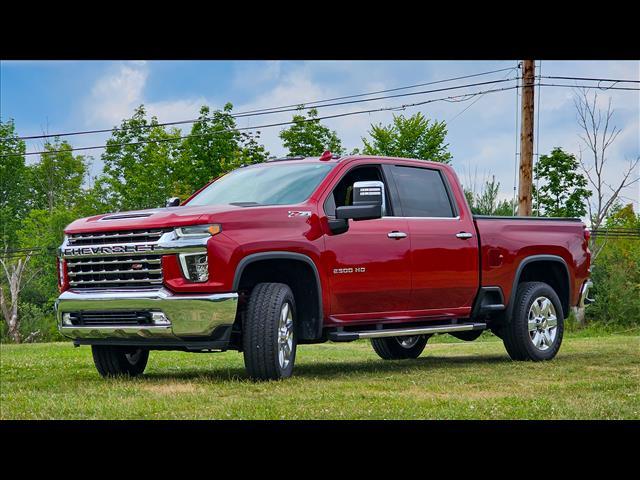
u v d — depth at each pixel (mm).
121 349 8945
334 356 13461
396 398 6785
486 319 10547
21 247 70938
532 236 10523
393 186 9281
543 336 10586
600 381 8023
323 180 8742
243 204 8281
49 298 69312
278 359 7973
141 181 55344
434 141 43156
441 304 9578
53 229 70875
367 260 8727
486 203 35844
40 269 70188
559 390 7391
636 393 7156
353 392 7172
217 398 6820
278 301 7980
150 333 7852
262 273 8398
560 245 10828
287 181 8914
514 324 10367
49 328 64312
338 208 8414
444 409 6148
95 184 62438
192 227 7754
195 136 46312
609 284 36281
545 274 11172
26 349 23000
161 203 55406
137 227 7953
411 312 9273
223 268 7695
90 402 6656
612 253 38188
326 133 45250
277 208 8188
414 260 9156
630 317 35562
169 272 7773
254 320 7906
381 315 8992
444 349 15078
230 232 7801
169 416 5941
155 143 56438
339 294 8539
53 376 9281
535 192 42156
